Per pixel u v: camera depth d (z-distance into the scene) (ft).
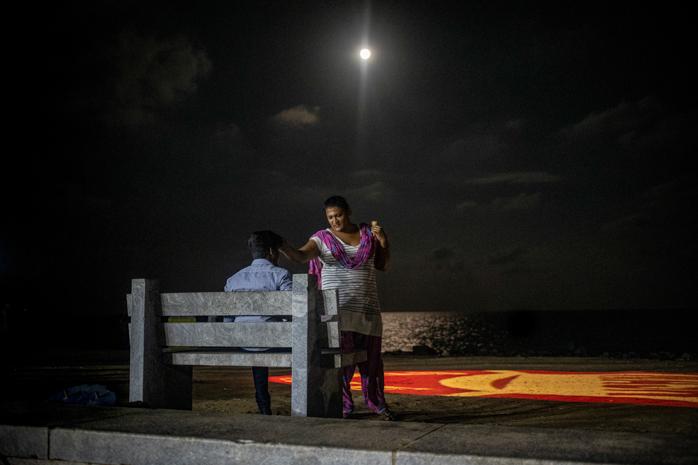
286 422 13.29
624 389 26.13
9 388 25.05
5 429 13.41
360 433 12.16
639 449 10.64
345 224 19.25
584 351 68.54
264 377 17.43
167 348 17.76
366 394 19.34
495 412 20.44
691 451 10.49
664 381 29.09
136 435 12.41
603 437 11.57
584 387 26.96
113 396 17.34
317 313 15.33
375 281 19.56
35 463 13.11
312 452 11.30
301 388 14.71
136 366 16.17
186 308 16.22
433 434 11.96
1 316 73.82
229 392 26.04
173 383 16.87
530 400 23.12
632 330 360.89
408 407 21.68
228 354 15.84
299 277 14.97
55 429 13.01
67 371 34.32
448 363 41.68
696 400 22.70
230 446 11.80
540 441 11.29
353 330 18.60
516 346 192.13
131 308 16.40
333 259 18.86
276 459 11.50
